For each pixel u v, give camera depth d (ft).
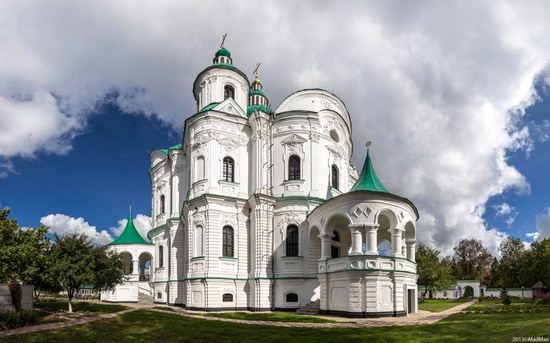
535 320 78.95
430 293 307.58
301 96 142.82
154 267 174.81
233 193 135.03
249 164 140.97
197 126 139.23
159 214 176.35
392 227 106.11
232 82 161.38
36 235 92.48
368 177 113.29
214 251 125.08
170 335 66.33
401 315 100.53
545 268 232.53
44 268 96.02
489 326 74.13
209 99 158.92
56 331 64.90
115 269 114.21
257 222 127.54
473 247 395.14
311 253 124.98
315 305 114.93
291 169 135.33
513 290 298.56
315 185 132.87
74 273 100.73
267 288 123.85
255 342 61.82
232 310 123.85
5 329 66.13
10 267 84.07
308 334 69.72
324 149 138.92
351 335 68.33
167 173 175.52
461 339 61.82
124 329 71.00
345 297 101.19
